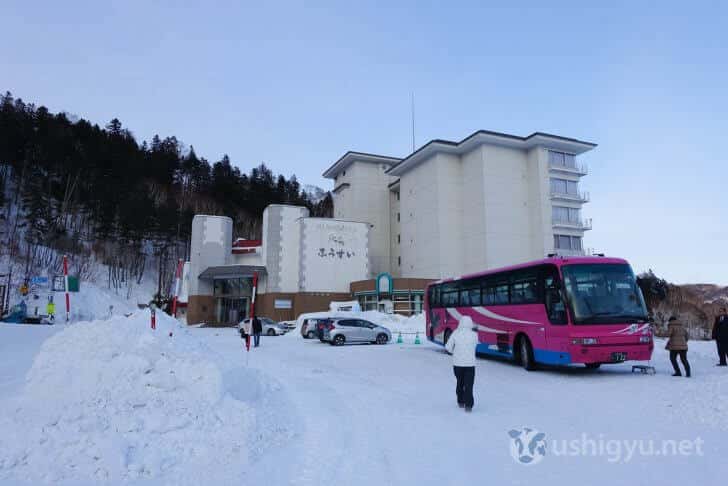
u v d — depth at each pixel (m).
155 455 5.67
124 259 70.38
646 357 13.14
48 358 7.64
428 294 23.83
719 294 45.94
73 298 46.09
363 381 13.25
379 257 65.12
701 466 5.71
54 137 73.75
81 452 5.43
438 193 52.66
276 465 5.87
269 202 104.94
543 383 12.46
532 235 51.06
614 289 13.57
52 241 63.50
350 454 6.38
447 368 16.05
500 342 16.88
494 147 51.16
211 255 54.09
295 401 10.30
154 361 7.34
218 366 7.87
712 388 9.20
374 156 66.12
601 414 8.61
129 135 103.44
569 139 51.12
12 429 5.84
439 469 5.74
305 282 49.91
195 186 102.81
